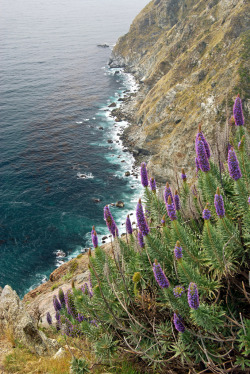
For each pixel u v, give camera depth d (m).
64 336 10.49
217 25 91.88
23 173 69.94
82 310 8.80
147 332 7.26
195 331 6.42
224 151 9.03
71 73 149.88
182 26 118.44
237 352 6.11
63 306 12.80
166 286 5.97
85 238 53.09
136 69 147.00
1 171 70.38
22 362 9.13
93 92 123.88
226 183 8.30
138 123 92.56
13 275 46.34
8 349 9.90
